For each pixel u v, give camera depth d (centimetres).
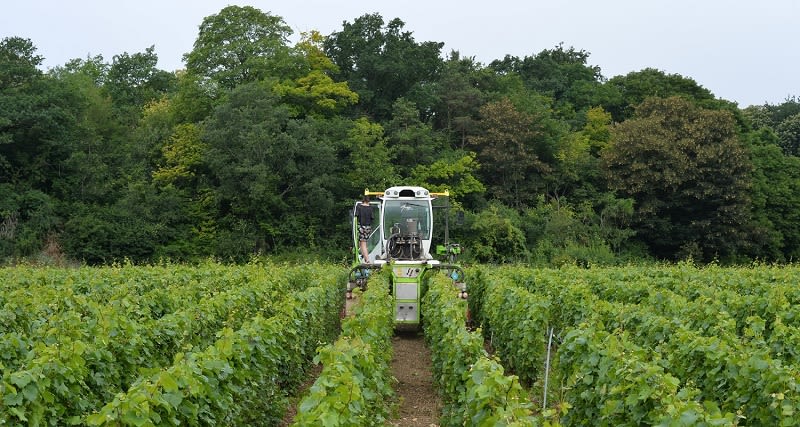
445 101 5491
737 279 2105
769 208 5184
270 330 1013
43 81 4603
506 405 665
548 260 4550
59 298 1366
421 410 1192
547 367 993
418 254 1936
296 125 4556
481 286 2022
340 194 4741
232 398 832
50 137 4491
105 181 4725
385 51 5525
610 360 813
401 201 2028
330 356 822
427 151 4903
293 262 4288
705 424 602
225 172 4334
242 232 4425
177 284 1897
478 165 4988
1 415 645
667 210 4972
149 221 4462
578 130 5978
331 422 614
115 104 6244
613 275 2308
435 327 1334
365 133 4756
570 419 889
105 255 4228
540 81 6894
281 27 5403
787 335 1126
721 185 4850
